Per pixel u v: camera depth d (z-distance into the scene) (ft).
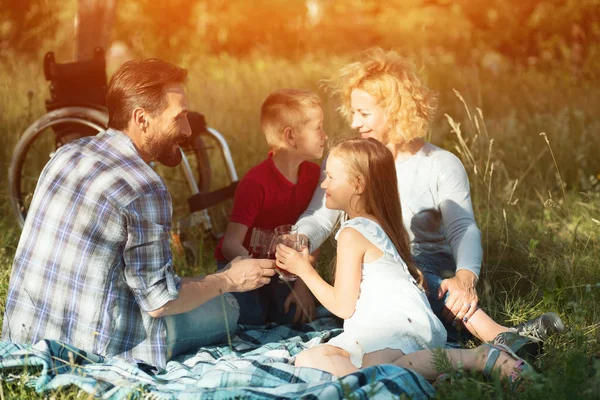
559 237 14.57
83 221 9.23
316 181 12.21
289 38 51.08
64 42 41.47
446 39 49.52
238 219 11.64
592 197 16.80
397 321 9.38
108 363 9.30
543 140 20.35
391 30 50.72
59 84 15.47
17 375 8.86
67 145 9.73
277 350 10.21
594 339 10.05
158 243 9.21
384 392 8.12
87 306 9.32
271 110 11.80
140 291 9.19
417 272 10.10
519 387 8.38
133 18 48.16
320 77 31.50
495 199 16.10
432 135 20.89
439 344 9.68
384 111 11.19
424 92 11.35
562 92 28.40
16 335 9.57
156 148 9.76
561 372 9.02
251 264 10.10
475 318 10.27
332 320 11.78
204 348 10.39
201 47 48.73
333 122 20.36
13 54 35.58
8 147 19.42
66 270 9.35
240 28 52.16
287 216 11.98
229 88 27.91
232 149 20.99
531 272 13.01
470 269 10.57
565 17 45.80
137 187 9.18
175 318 10.06
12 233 15.15
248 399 8.20
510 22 49.57
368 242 9.68
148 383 8.88
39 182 9.71
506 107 26.27
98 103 15.79
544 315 10.07
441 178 11.30
